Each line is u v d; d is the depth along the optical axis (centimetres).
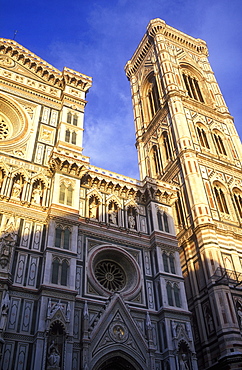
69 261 3419
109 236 3956
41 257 3403
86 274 3541
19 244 3403
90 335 3153
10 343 2833
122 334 3306
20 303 3055
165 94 6975
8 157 3994
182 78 7431
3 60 5044
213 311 4100
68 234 3619
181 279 3909
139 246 4075
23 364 2777
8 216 3528
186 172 5475
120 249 3900
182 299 3762
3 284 3016
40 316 2970
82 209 4009
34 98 4862
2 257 3167
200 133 6356
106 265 3900
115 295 3484
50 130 4628
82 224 3878
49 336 2928
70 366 2844
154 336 3475
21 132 4372
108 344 3191
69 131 4628
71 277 3319
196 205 5016
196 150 5888
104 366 3192
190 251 4784
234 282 4300
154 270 3934
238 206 5553
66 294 3192
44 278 3198
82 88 5297
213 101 7269
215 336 3959
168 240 4162
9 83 4800
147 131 7300
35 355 2775
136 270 3838
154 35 8425
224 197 5494
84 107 5091
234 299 4172
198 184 5275
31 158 4169
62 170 4066
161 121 6856
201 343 4075
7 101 4603
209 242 4569
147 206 4475
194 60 8281
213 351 3922
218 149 6316
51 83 5181
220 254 4538
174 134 6188
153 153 6894
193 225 4912
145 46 8631
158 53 7925
